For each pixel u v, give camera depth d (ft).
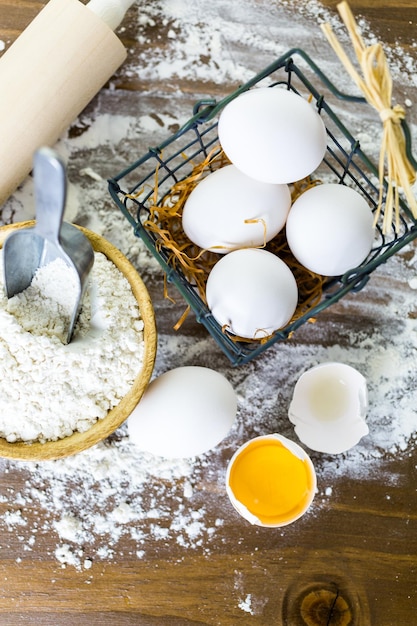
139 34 2.11
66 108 1.98
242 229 1.83
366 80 1.60
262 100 1.75
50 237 1.66
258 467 1.99
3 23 2.08
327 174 2.11
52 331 1.85
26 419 1.84
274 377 2.10
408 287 2.13
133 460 2.06
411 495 2.10
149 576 2.06
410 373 2.12
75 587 2.05
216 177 1.85
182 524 2.07
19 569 2.04
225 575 2.07
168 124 2.11
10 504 2.05
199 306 1.96
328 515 2.09
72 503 2.06
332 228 1.81
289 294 1.82
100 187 2.09
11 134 1.94
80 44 1.94
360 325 2.12
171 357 2.08
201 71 2.12
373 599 2.08
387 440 2.11
